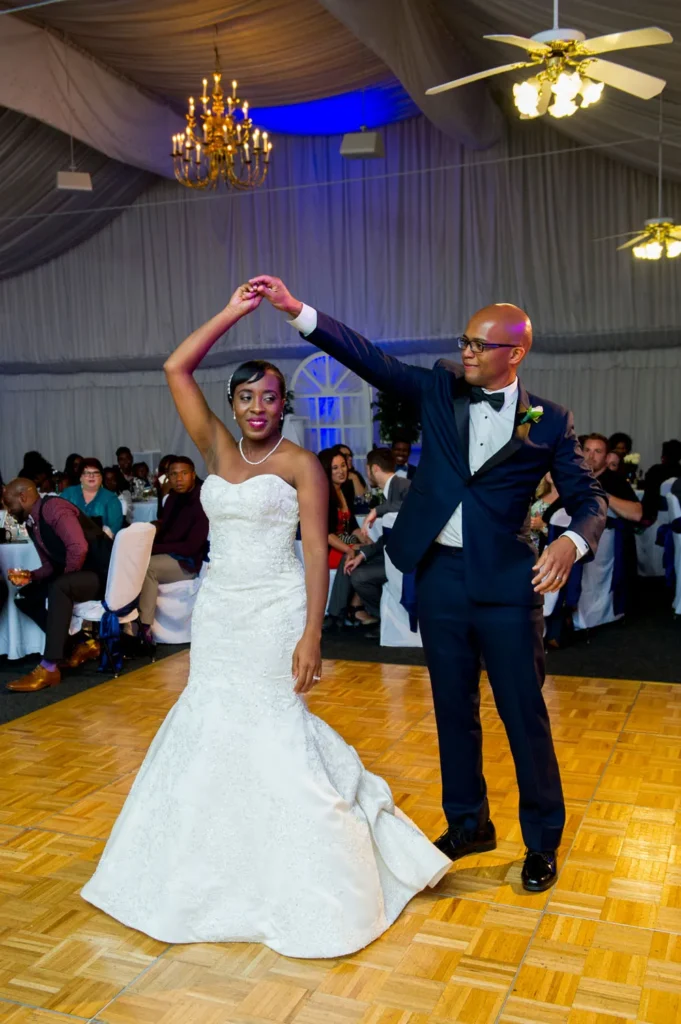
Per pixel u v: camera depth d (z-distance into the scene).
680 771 3.51
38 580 5.06
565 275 11.39
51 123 8.80
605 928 2.46
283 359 12.80
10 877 2.78
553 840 2.70
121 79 9.18
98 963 2.33
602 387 11.68
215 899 2.43
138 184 12.72
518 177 11.44
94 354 13.67
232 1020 2.10
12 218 11.49
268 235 12.55
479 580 2.57
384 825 2.58
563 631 5.60
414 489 2.71
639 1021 2.08
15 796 3.39
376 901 2.43
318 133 12.01
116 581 5.02
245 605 2.47
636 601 7.12
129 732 4.11
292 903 2.37
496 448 2.59
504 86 9.88
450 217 11.79
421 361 12.36
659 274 11.06
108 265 13.41
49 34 8.25
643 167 9.87
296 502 2.53
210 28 7.94
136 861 2.51
